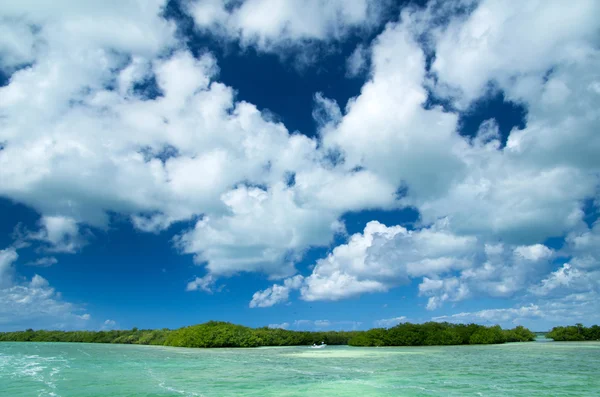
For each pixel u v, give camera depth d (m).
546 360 80.94
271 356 100.81
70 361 83.25
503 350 117.06
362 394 41.31
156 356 101.25
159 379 53.38
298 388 45.22
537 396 40.22
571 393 41.94
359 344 167.62
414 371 61.97
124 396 40.28
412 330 167.00
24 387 46.22
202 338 162.00
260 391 43.25
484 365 71.19
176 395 40.69
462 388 45.00
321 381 50.94
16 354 106.81
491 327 175.12
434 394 41.31
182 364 77.12
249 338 169.50
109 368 68.62
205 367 70.38
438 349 129.25
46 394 41.50
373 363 77.06
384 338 165.25
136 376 56.84
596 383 48.53
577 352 105.00
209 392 42.69
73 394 41.50
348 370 64.06
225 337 163.88
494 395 40.72
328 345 188.88
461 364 73.38
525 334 190.25
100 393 42.09
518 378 53.19
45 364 75.62
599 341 183.12
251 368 68.19
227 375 57.78
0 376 56.50
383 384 48.09
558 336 193.38
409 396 40.16
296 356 100.62
